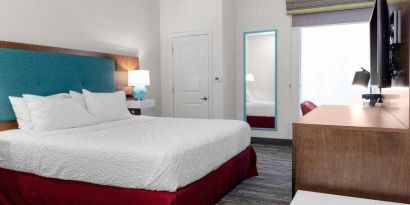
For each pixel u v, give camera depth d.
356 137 1.51
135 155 2.12
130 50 4.77
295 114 5.20
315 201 1.38
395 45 1.90
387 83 1.89
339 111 2.40
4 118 2.98
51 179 2.44
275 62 5.26
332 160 1.57
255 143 5.48
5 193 2.68
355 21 4.65
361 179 1.51
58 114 2.99
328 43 5.01
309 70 5.16
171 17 5.40
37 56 3.28
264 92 5.40
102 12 4.25
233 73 5.48
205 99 5.23
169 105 5.52
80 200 2.29
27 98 2.96
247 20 5.43
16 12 3.20
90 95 3.54
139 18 4.96
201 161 2.40
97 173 2.22
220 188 2.77
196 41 5.23
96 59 4.01
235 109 5.61
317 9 4.82
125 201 2.14
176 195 2.04
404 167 1.43
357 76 3.42
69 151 2.33
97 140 2.42
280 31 5.18
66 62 3.59
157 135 2.60
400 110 1.69
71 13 3.81
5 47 3.02
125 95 4.26
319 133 1.58
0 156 2.66
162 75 5.54
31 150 2.48
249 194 3.00
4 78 2.98
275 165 4.05
